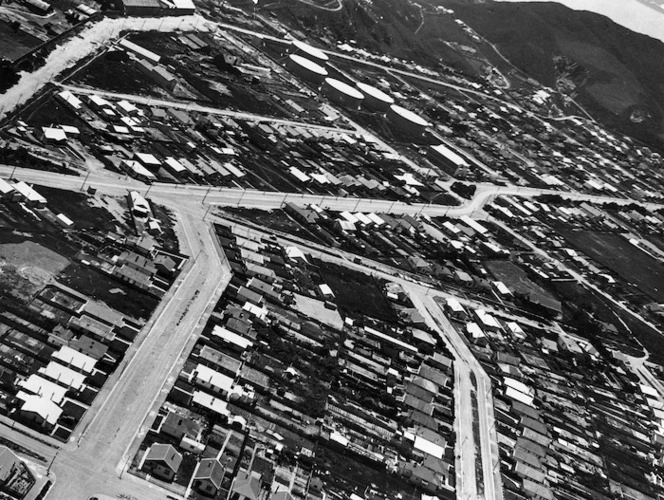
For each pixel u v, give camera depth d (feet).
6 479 375.25
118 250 606.55
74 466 408.26
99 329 508.12
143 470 428.97
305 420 525.34
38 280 529.86
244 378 533.96
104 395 466.29
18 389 436.76
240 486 436.76
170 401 486.79
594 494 588.50
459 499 518.37
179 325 558.15
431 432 569.23
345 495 479.41
